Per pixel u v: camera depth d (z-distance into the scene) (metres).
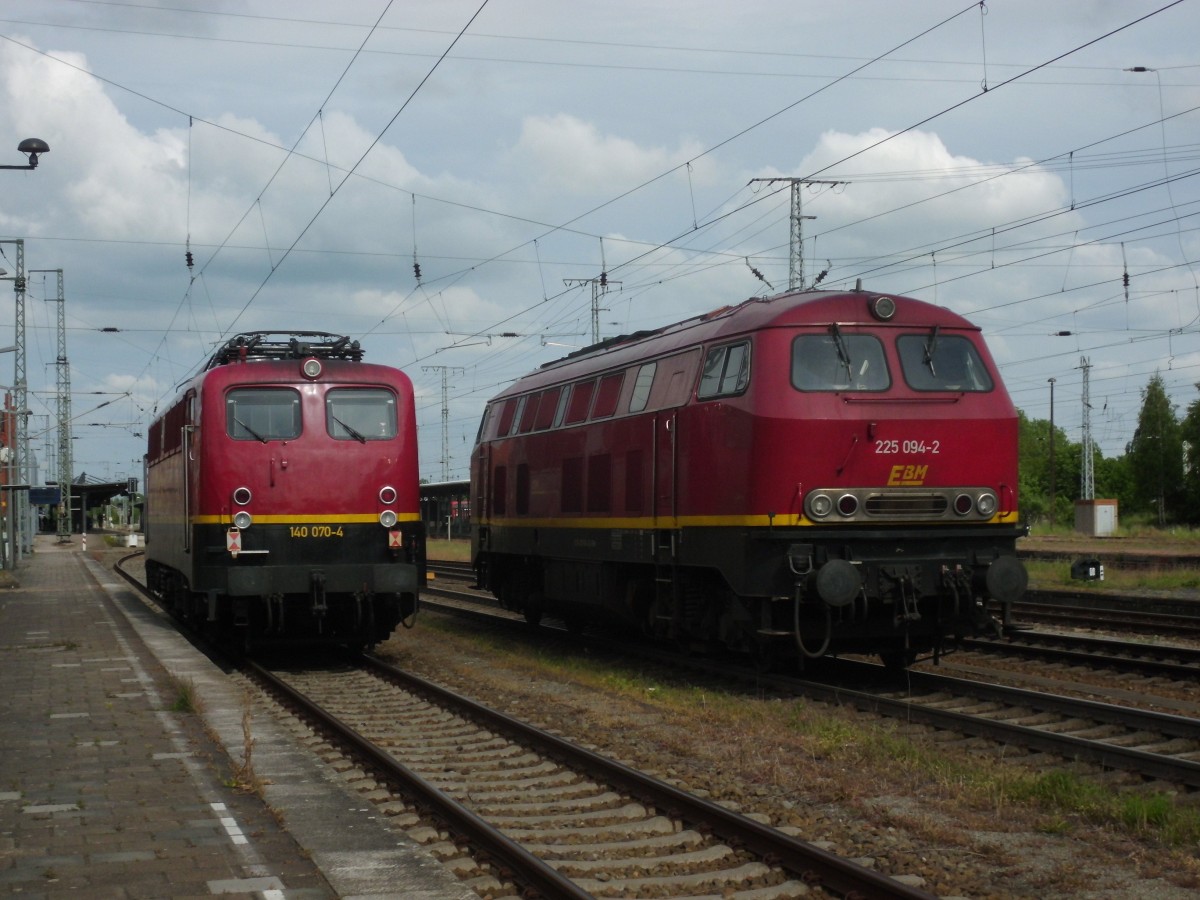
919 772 9.03
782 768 9.39
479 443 22.02
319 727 11.48
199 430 15.72
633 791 8.55
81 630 18.88
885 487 12.48
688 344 14.34
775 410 12.34
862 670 14.58
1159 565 31.11
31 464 63.38
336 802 7.97
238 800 7.84
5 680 13.05
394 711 12.66
